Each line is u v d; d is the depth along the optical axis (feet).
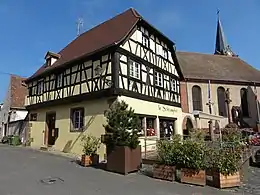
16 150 52.70
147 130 49.93
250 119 90.48
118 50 44.42
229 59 108.68
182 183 25.73
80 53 54.85
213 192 22.76
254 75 99.60
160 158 28.09
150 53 54.24
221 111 88.89
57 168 32.37
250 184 26.35
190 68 92.53
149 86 52.08
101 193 21.45
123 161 30.17
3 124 93.09
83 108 48.80
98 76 45.83
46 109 59.93
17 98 90.89
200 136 29.66
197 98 87.25
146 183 25.55
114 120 32.30
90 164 35.27
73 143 49.32
